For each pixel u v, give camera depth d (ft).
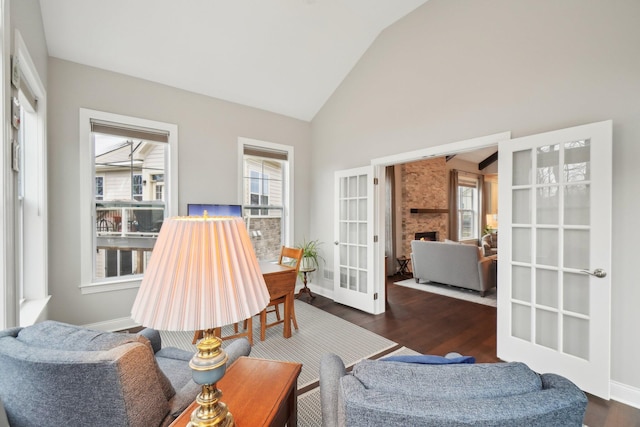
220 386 3.57
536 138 7.29
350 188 13.09
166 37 9.60
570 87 6.98
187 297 2.43
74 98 9.39
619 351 6.38
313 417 5.79
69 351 2.75
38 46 7.64
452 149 9.34
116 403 2.70
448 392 2.39
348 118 13.33
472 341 9.23
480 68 8.68
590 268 6.46
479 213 27.09
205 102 12.16
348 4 10.16
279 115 14.48
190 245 2.52
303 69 12.44
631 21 6.19
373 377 2.60
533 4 7.59
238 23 9.79
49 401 2.77
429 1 10.05
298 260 10.16
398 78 11.09
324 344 9.03
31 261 8.00
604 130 6.23
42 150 8.09
